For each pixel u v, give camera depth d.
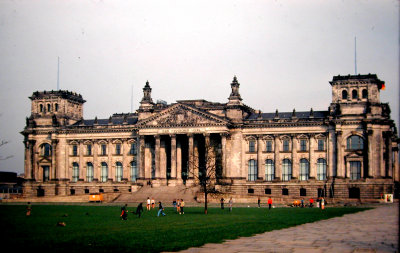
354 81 174.12
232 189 183.62
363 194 168.62
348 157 172.25
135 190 186.88
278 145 182.50
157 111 198.88
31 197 189.88
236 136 186.00
